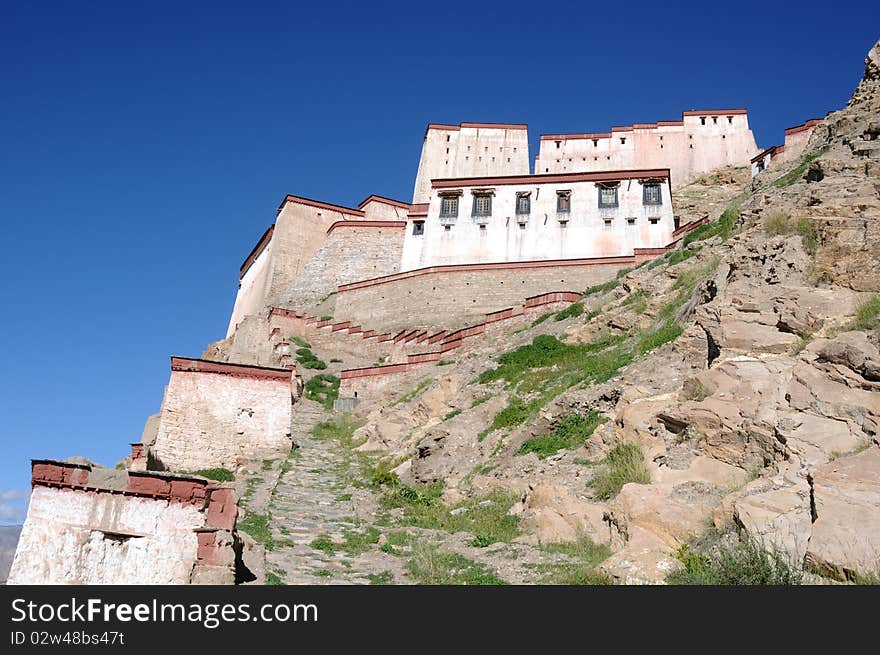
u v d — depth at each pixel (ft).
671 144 317.63
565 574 43.65
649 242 174.50
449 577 46.06
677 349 66.74
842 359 48.78
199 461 89.10
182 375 92.32
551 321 114.42
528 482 62.18
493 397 87.15
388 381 123.95
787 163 122.83
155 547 38.09
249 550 48.91
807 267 60.29
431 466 74.64
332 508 68.80
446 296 167.63
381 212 257.34
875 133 73.36
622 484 51.93
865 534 36.65
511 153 323.16
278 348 156.76
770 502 41.27
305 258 240.32
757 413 49.39
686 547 42.24
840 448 43.80
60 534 37.63
